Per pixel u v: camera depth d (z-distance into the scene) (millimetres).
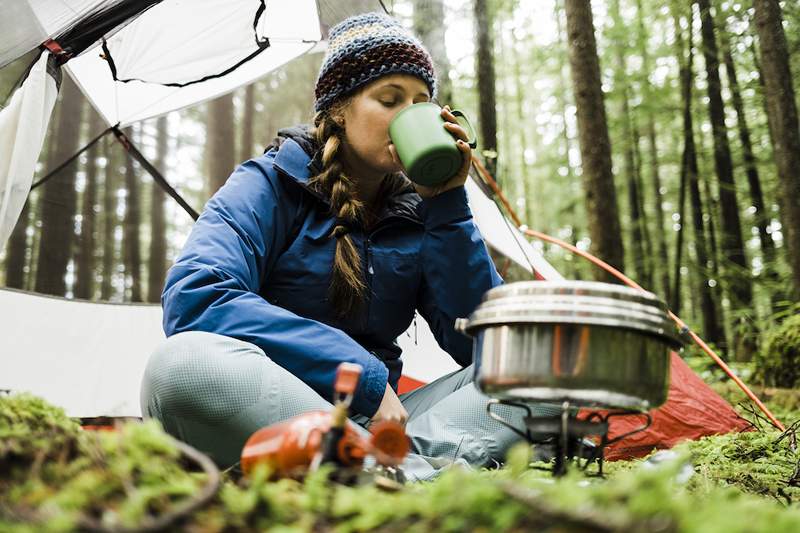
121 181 4504
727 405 2824
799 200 8469
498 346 875
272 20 3555
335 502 662
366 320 1860
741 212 14562
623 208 17016
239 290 1564
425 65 1834
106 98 3822
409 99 1816
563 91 16688
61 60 2711
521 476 1005
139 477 675
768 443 2074
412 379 3410
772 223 13930
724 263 12133
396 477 967
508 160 20188
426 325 3443
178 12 3201
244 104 4543
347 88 1815
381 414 1449
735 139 14289
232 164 4551
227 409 1357
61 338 3441
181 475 726
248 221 1746
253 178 1845
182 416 1373
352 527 614
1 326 3338
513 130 20250
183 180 4496
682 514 542
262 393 1368
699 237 13711
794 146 8492
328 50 1892
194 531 548
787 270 10031
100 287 4656
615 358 833
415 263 1904
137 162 4449
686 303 17125
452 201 1813
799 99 10289
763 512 633
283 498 683
